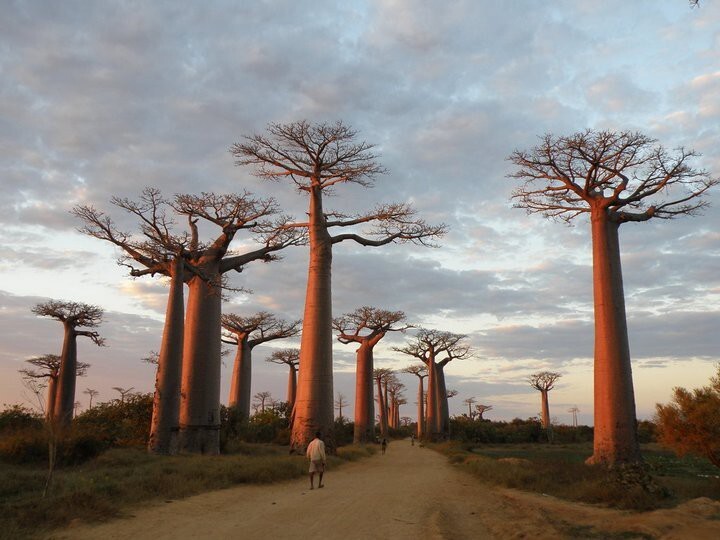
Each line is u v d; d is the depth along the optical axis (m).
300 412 22.28
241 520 7.92
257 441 33.72
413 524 8.06
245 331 43.06
